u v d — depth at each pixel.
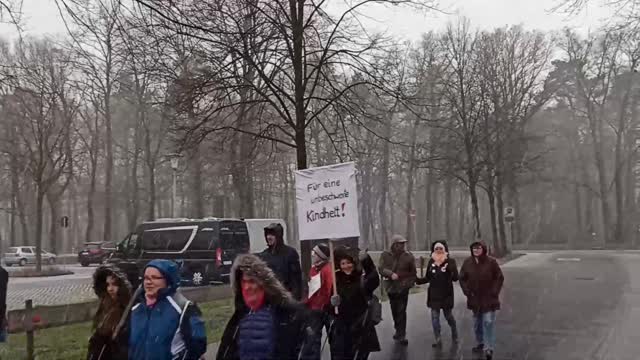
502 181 39.91
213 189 42.12
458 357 9.77
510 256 38.72
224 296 17.72
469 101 35.66
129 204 57.78
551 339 11.28
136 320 5.25
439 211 78.44
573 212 70.56
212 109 15.80
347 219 7.96
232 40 13.73
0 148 38.50
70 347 10.95
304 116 15.11
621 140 59.38
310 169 8.19
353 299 7.71
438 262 10.75
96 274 6.08
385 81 16.27
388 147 41.38
